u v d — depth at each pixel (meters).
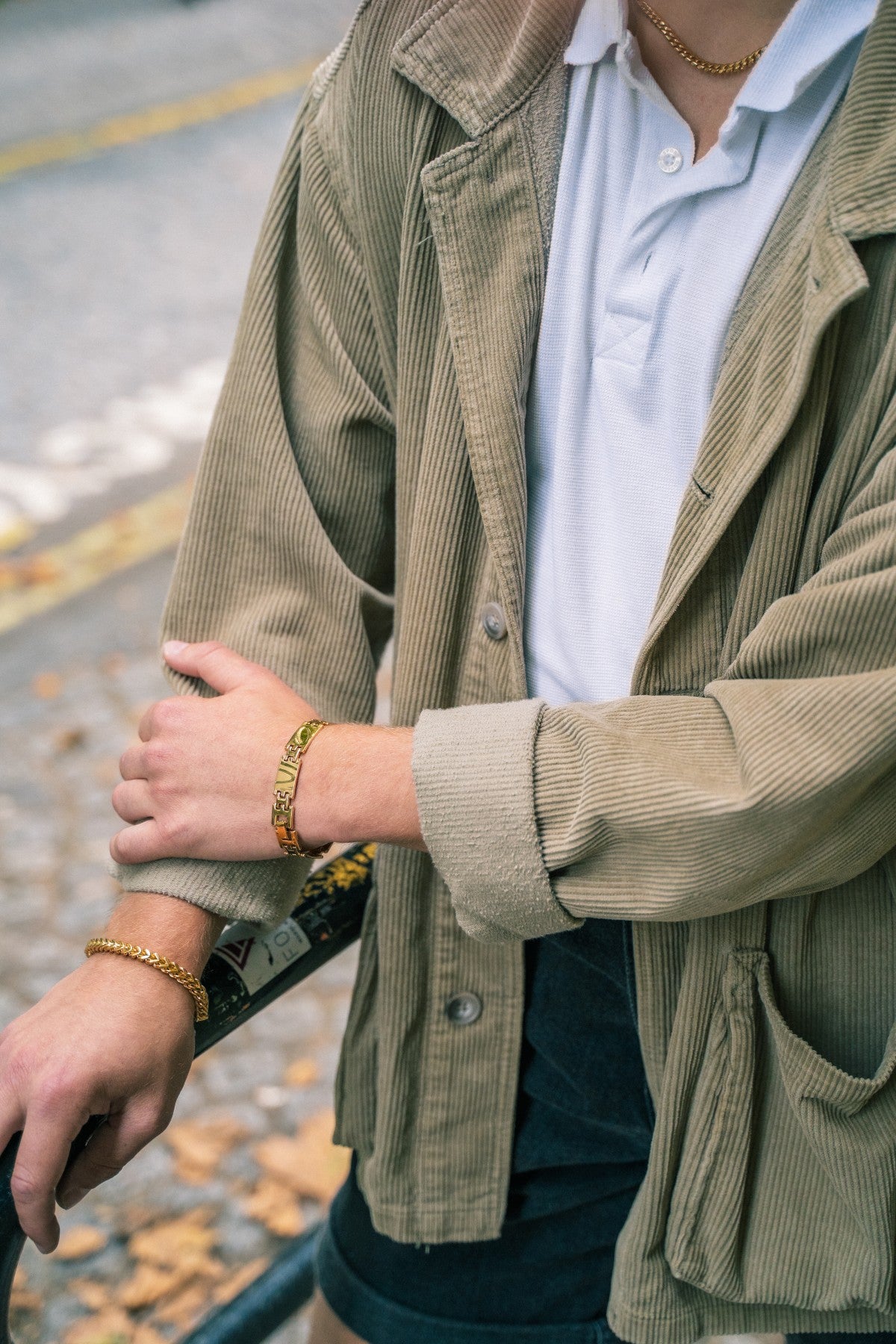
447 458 0.99
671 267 0.89
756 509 0.88
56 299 5.95
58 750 3.40
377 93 0.97
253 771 0.93
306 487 1.11
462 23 0.92
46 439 4.91
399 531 1.07
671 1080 0.98
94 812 3.19
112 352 5.54
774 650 0.83
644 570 0.96
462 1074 1.11
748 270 0.86
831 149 0.80
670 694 0.94
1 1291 0.85
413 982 1.09
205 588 1.11
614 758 0.84
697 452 0.87
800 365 0.79
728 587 0.91
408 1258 1.21
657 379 0.91
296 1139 2.40
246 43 10.25
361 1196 1.24
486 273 0.95
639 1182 1.16
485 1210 1.14
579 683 1.01
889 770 0.82
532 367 0.97
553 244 0.93
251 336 1.10
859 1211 0.95
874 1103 0.93
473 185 0.93
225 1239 2.21
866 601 0.78
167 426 5.05
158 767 0.96
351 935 1.10
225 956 0.99
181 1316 2.07
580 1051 1.08
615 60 0.90
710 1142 0.97
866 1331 1.03
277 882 0.98
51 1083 0.85
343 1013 2.71
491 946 1.07
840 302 0.77
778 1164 0.98
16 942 2.78
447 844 0.88
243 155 8.01
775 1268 1.00
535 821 0.86
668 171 0.88
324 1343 1.29
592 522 0.98
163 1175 2.31
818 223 0.79
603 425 0.95
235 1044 2.61
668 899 0.85
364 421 1.09
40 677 3.69
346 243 1.05
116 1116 0.89
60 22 10.27
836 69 0.82
